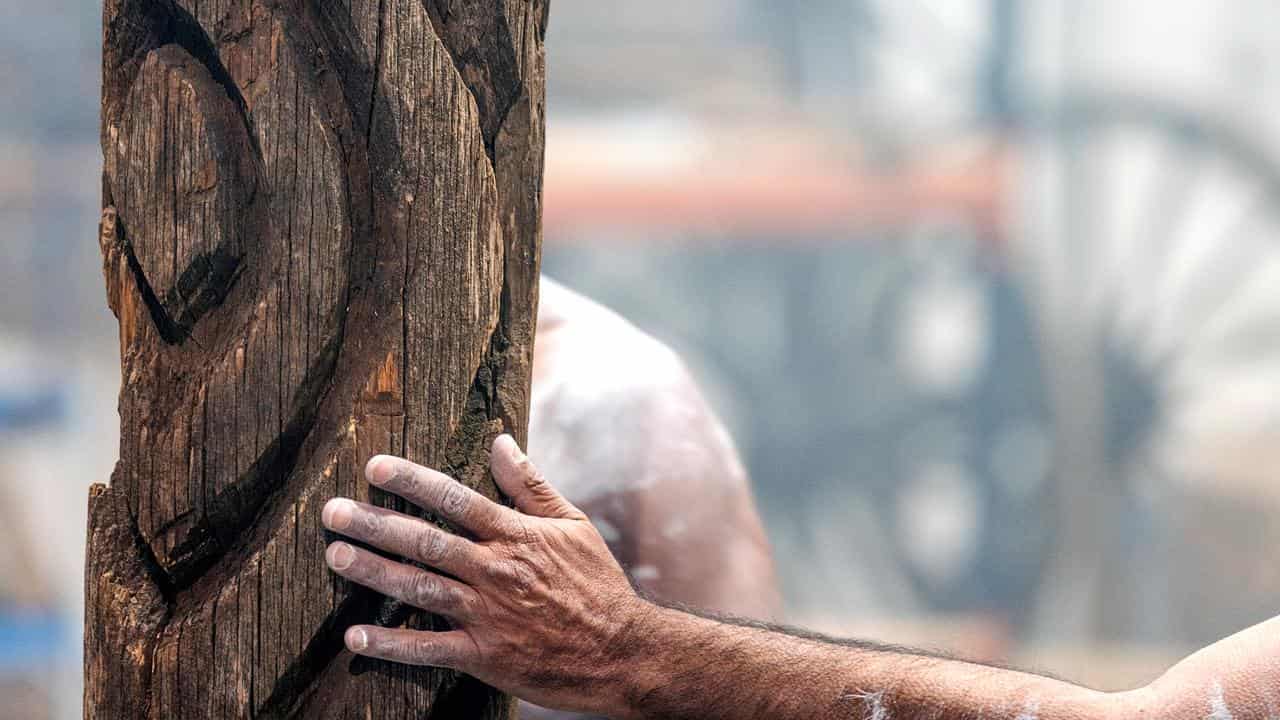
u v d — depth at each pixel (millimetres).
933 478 17031
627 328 3945
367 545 2408
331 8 2451
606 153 15688
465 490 2373
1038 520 16391
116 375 12766
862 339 17031
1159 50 16531
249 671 2387
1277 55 16406
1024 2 16484
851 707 2629
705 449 3719
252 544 2438
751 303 17125
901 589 16984
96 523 2488
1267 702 2633
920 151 16141
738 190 15484
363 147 2484
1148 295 16312
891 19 16969
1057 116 16422
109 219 2525
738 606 3598
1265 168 16328
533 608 2416
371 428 2410
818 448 17156
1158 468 16250
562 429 3633
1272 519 15641
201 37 2506
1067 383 16266
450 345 2439
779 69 17109
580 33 17328
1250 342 16250
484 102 2557
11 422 11516
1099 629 15914
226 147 2453
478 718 2557
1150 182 16469
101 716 2424
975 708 2645
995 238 15938
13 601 10336
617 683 2516
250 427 2404
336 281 2416
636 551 3588
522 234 2605
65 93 13859
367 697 2436
